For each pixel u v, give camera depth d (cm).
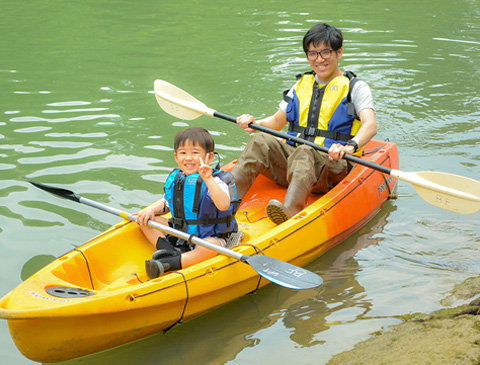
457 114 568
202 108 417
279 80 654
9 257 343
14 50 760
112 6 984
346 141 390
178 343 284
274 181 409
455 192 324
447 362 251
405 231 386
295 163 375
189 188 315
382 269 344
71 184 431
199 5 991
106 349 277
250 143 388
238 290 314
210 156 312
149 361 272
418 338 273
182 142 317
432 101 599
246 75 671
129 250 332
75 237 365
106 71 688
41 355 259
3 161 466
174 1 1020
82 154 481
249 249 313
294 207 363
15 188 424
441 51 747
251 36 816
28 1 1011
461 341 265
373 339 278
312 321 297
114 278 319
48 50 762
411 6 968
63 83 649
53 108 579
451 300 306
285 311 307
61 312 247
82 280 305
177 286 282
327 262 355
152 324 280
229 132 530
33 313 243
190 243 311
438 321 286
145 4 998
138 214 332
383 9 948
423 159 480
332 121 390
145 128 537
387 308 304
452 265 344
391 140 516
